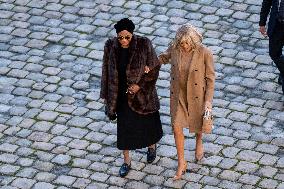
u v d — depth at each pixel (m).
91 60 20.16
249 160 16.56
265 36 20.41
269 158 16.58
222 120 17.75
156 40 20.58
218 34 20.66
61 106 18.61
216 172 16.28
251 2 21.75
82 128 17.84
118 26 14.91
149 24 21.22
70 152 17.14
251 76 19.09
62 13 22.06
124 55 15.30
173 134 17.45
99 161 16.84
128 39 15.00
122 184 16.17
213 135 17.31
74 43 20.81
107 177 16.39
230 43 20.30
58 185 16.27
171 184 16.05
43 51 20.61
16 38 21.20
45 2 22.58
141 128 15.84
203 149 16.89
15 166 16.83
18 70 19.95
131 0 22.30
